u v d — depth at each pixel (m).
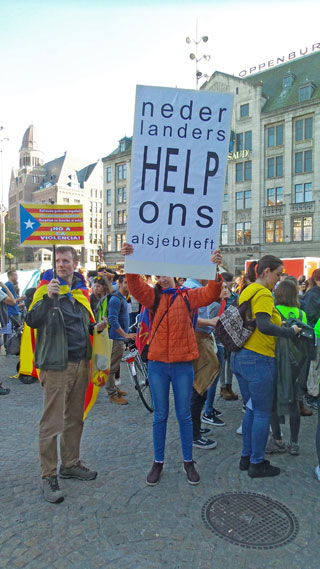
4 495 3.10
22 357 5.55
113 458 3.78
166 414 3.41
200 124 3.29
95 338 3.59
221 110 3.30
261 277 3.45
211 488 3.24
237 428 4.60
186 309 3.38
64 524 2.74
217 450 4.00
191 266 3.31
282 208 36.00
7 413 5.04
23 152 96.25
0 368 7.79
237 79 38.62
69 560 2.40
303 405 5.09
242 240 38.72
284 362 3.52
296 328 3.28
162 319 3.35
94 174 80.62
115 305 5.34
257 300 3.29
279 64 42.44
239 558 2.43
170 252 3.31
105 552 2.47
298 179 35.28
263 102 38.12
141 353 4.73
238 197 39.03
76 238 3.32
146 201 3.30
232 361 3.57
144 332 4.71
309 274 15.89
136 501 3.03
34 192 83.88
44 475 3.05
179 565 2.37
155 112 3.27
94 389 3.89
